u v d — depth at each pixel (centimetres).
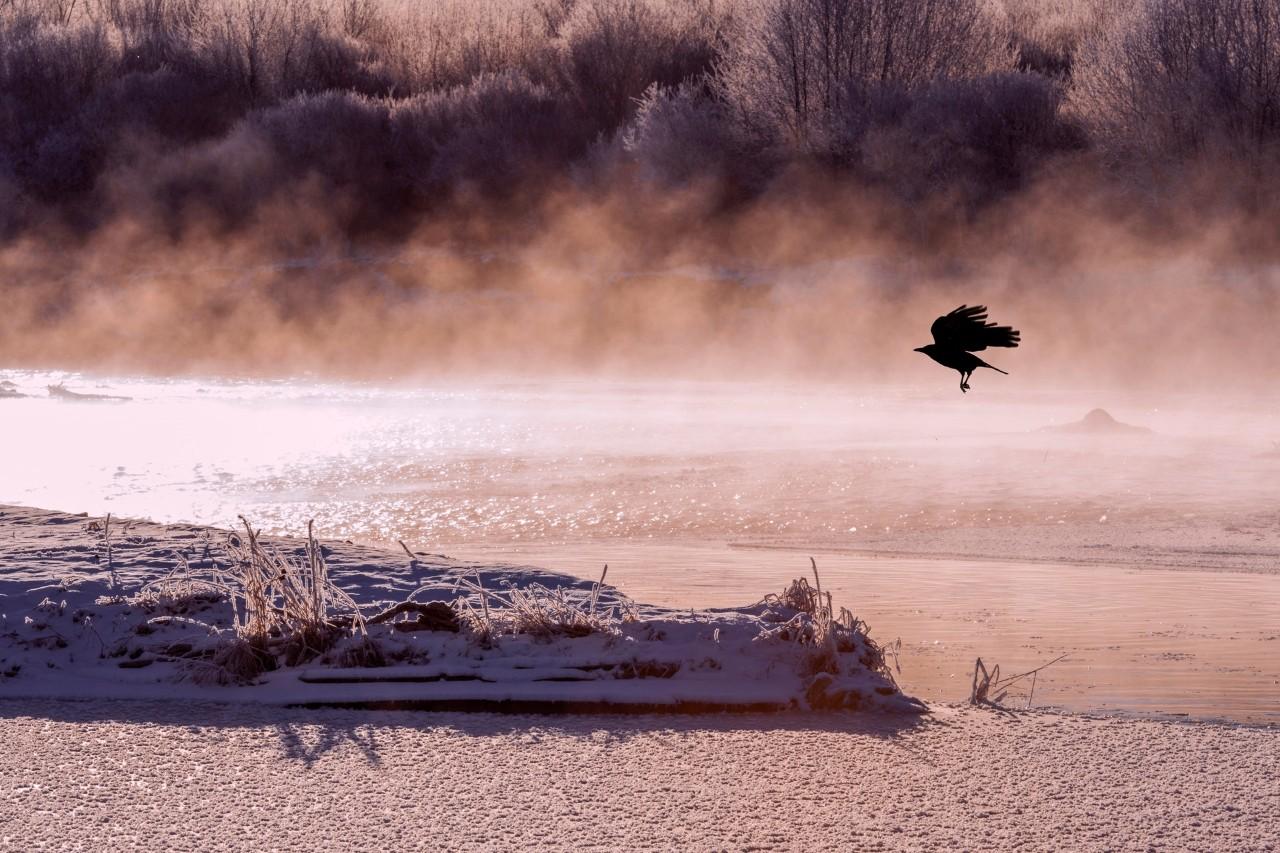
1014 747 1362
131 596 1875
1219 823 1120
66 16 15850
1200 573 2534
